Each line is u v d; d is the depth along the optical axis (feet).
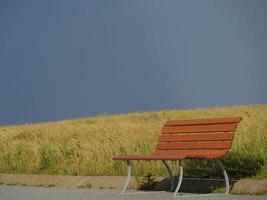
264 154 38.50
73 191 38.70
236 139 42.37
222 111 95.45
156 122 63.52
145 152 48.21
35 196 36.09
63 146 55.88
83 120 105.91
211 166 39.45
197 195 32.32
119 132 57.41
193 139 35.22
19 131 73.72
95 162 48.70
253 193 31.96
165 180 38.65
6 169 55.11
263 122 48.19
